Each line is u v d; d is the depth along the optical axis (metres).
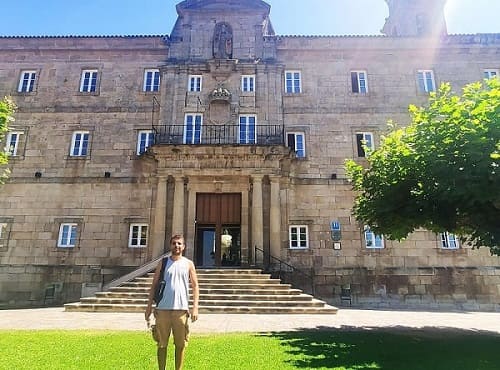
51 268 21.80
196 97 24.23
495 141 9.82
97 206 22.83
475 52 25.20
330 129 24.03
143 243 22.36
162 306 6.04
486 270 21.44
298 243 22.23
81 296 21.34
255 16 25.98
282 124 23.88
